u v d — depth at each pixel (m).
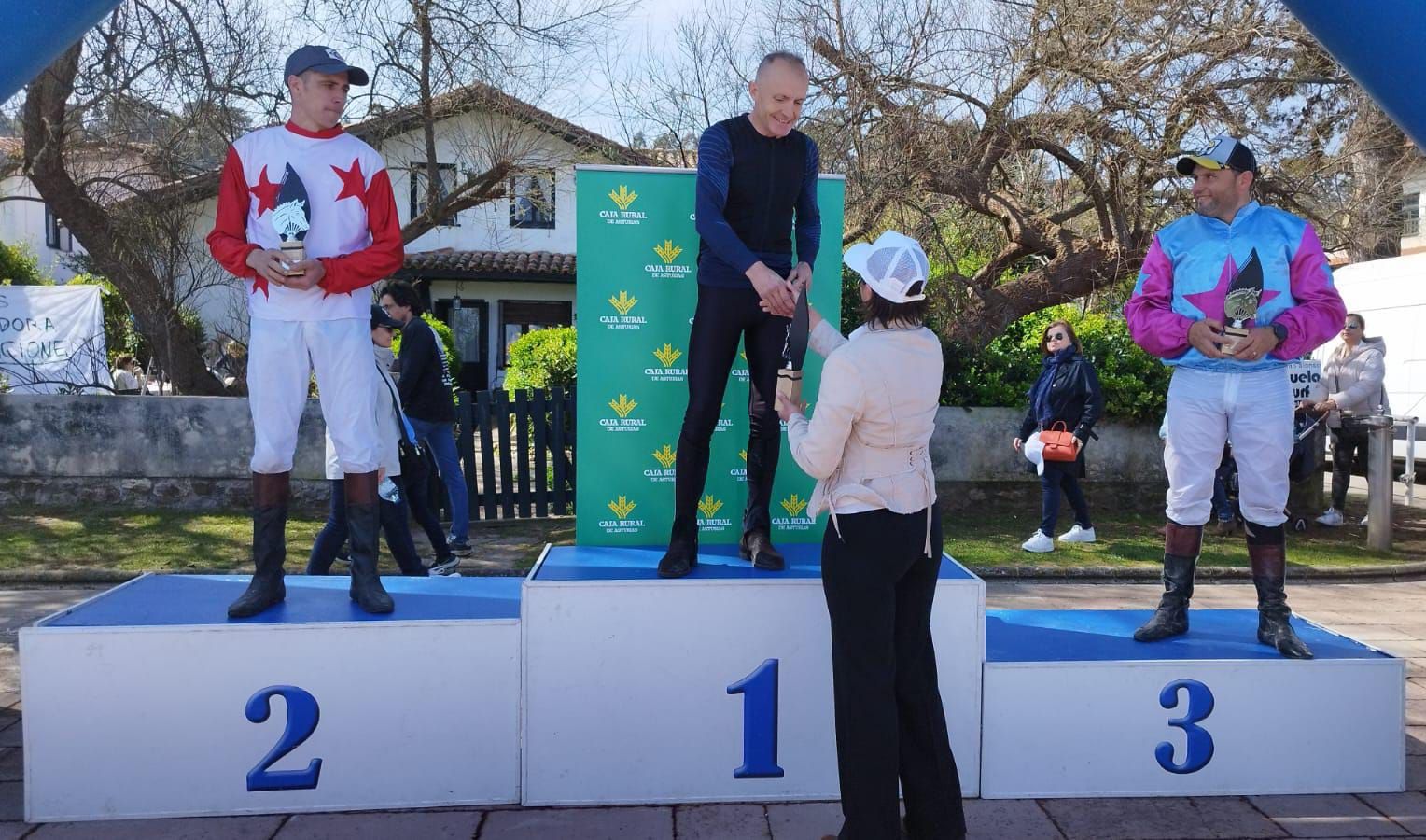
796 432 2.86
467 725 3.28
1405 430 10.99
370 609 3.41
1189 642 3.67
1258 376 3.53
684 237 3.93
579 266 3.90
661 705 3.30
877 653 2.74
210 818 3.20
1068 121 9.92
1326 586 6.84
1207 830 3.17
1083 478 9.37
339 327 3.39
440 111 10.35
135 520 8.16
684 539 3.44
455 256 21.05
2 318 12.82
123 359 13.04
